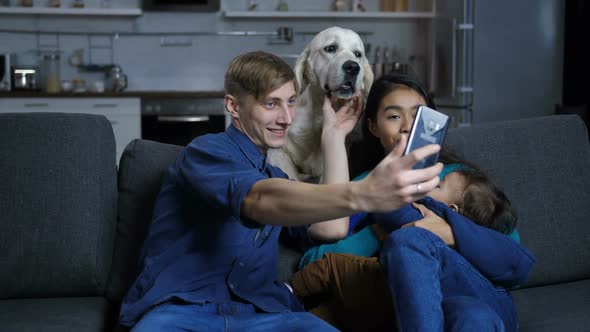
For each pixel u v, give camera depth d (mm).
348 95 1942
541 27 4113
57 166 1650
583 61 4160
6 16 5223
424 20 5465
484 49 4105
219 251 1374
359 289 1467
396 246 1337
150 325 1242
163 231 1413
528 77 4125
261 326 1327
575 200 1811
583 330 1487
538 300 1658
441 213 1513
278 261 1657
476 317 1255
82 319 1486
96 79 5352
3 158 1638
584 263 1788
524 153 1806
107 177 1703
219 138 1409
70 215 1628
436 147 931
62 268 1608
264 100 1380
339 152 1681
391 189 933
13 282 1598
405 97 1656
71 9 5078
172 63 5457
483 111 4129
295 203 1020
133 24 5395
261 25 5480
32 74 4945
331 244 1617
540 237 1754
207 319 1308
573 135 1873
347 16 5348
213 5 5285
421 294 1276
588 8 4105
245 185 1111
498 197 1574
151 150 1739
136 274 1649
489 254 1438
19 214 1612
